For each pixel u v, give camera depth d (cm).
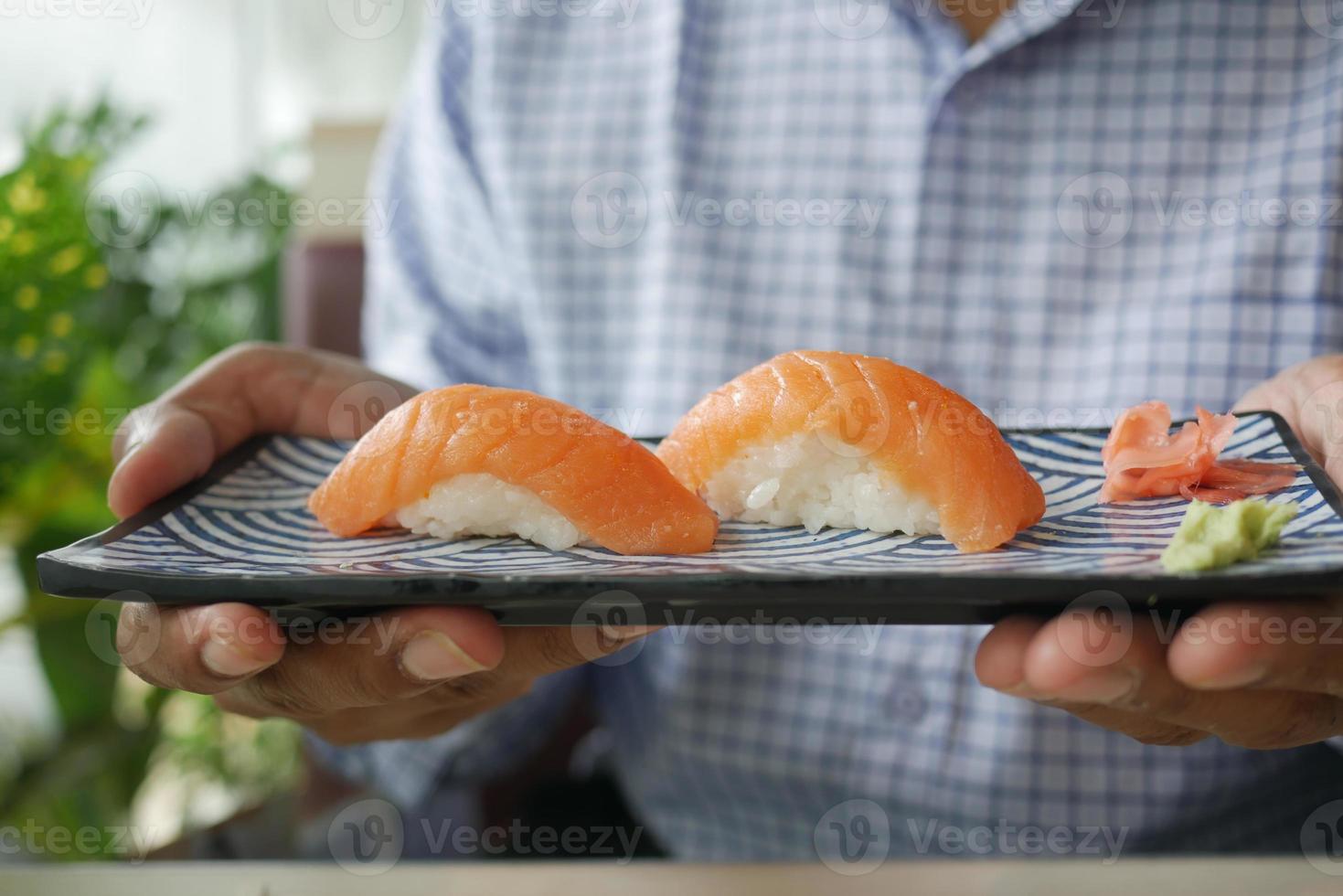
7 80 83
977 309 51
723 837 52
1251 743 37
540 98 54
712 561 38
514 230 54
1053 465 42
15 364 56
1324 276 49
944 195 51
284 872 39
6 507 56
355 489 39
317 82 98
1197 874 39
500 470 39
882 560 38
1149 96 49
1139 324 50
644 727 52
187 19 95
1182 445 40
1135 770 48
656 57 53
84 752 59
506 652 38
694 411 41
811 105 52
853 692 50
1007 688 36
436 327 56
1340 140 48
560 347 54
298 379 43
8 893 39
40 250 55
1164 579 35
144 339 69
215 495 40
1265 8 49
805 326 52
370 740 42
